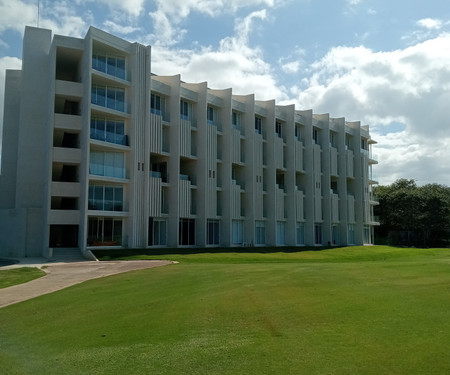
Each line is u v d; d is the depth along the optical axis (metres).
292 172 56.81
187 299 13.45
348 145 69.75
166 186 43.28
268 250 45.75
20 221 40.34
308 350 7.65
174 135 43.47
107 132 39.41
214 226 47.78
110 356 8.31
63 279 22.19
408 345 7.54
